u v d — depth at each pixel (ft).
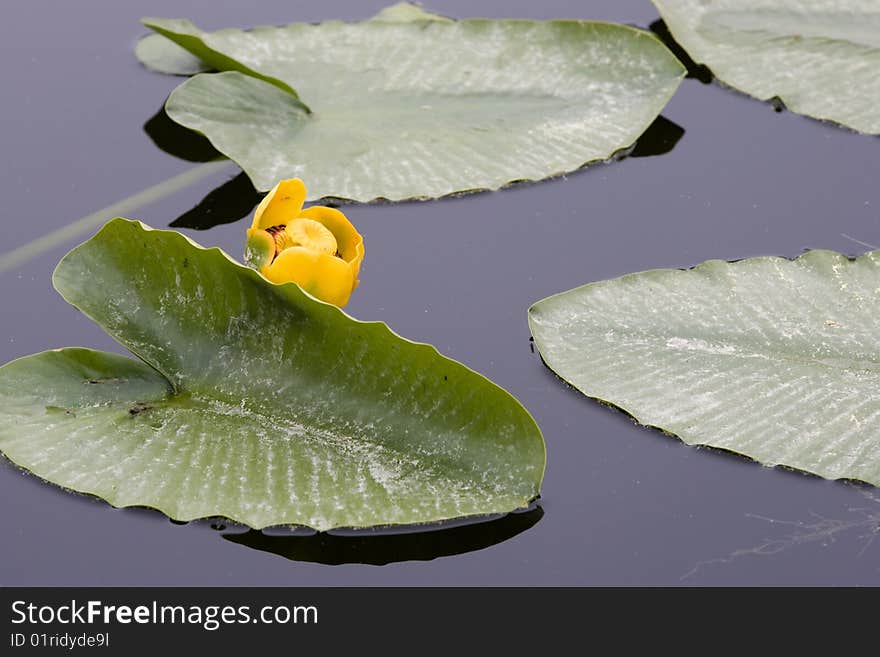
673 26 9.16
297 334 8.02
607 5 9.38
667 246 8.54
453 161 8.73
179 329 8.10
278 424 8.00
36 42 9.21
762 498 7.95
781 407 8.08
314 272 8.08
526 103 8.91
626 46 8.96
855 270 8.34
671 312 8.27
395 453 7.95
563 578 7.83
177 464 7.93
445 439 7.93
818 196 8.69
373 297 8.39
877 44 9.08
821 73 9.02
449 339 8.28
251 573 7.82
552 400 8.14
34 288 8.37
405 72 8.99
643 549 7.88
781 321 8.24
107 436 7.98
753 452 8.01
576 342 8.22
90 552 7.84
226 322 8.07
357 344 7.97
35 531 7.86
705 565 7.85
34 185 8.68
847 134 8.89
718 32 9.18
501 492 7.89
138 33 9.26
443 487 7.90
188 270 8.07
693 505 7.94
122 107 8.96
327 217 8.14
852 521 7.91
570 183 8.71
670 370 8.16
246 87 8.81
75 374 8.08
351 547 7.86
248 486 7.90
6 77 9.05
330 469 7.93
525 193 8.68
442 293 8.41
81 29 9.27
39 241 8.48
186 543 7.86
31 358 8.07
